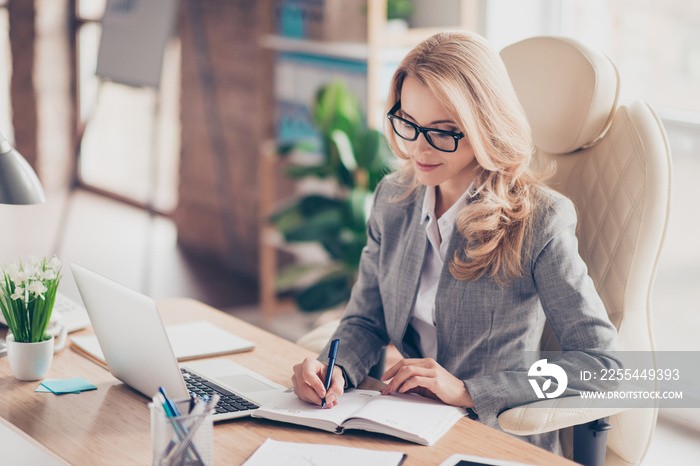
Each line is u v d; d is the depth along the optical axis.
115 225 4.88
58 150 5.47
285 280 3.21
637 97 2.78
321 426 1.21
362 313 1.63
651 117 1.56
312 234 3.04
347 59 3.16
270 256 3.61
